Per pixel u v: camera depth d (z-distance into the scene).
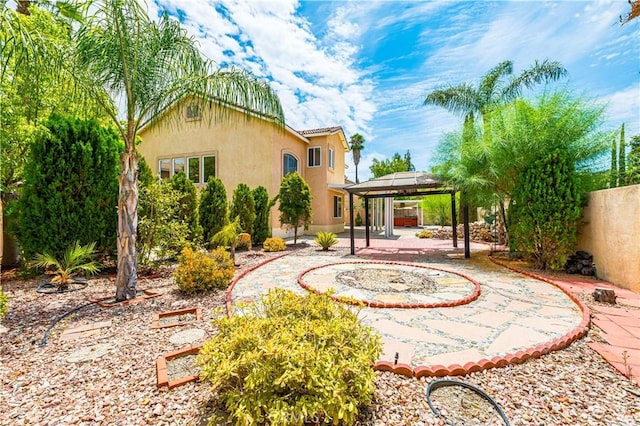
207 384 2.93
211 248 12.52
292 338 2.49
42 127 7.16
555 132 8.34
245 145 17.83
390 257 11.52
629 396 2.84
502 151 9.30
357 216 32.50
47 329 4.40
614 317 4.81
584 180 8.13
